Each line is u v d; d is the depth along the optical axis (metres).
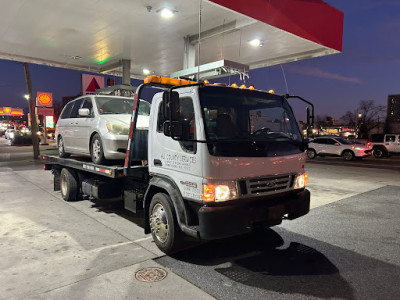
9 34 10.13
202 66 5.72
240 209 3.65
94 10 8.10
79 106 7.26
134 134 4.94
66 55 12.95
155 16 8.51
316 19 9.70
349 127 72.62
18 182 10.37
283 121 4.53
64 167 7.80
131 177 5.55
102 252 4.40
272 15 8.27
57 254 4.31
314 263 4.14
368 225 5.87
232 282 3.58
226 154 3.65
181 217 3.92
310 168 15.37
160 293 3.30
